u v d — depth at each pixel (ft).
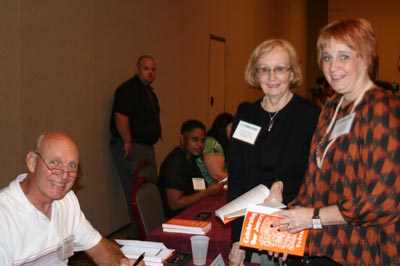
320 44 5.28
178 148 10.88
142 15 17.44
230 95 28.25
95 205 14.60
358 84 5.16
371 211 4.66
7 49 11.08
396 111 4.77
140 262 6.06
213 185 10.88
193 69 22.54
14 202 5.40
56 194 5.46
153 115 15.78
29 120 11.78
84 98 14.02
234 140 7.11
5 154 11.05
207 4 24.13
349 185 4.98
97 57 14.67
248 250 6.89
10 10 11.14
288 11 41.65
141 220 8.64
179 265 6.25
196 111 23.04
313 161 5.63
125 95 14.92
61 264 5.87
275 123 6.85
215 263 5.99
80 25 13.78
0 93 10.89
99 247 6.59
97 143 14.70
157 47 18.71
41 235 5.57
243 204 6.03
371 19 46.19
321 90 20.99
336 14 48.11
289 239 5.26
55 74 12.73
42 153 5.44
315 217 5.04
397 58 45.32
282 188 6.40
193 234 7.54
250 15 31.68
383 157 4.63
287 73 6.64
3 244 5.16
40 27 12.12
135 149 15.23
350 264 5.10
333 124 5.47
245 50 30.91
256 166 6.86
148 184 9.47
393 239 4.80
